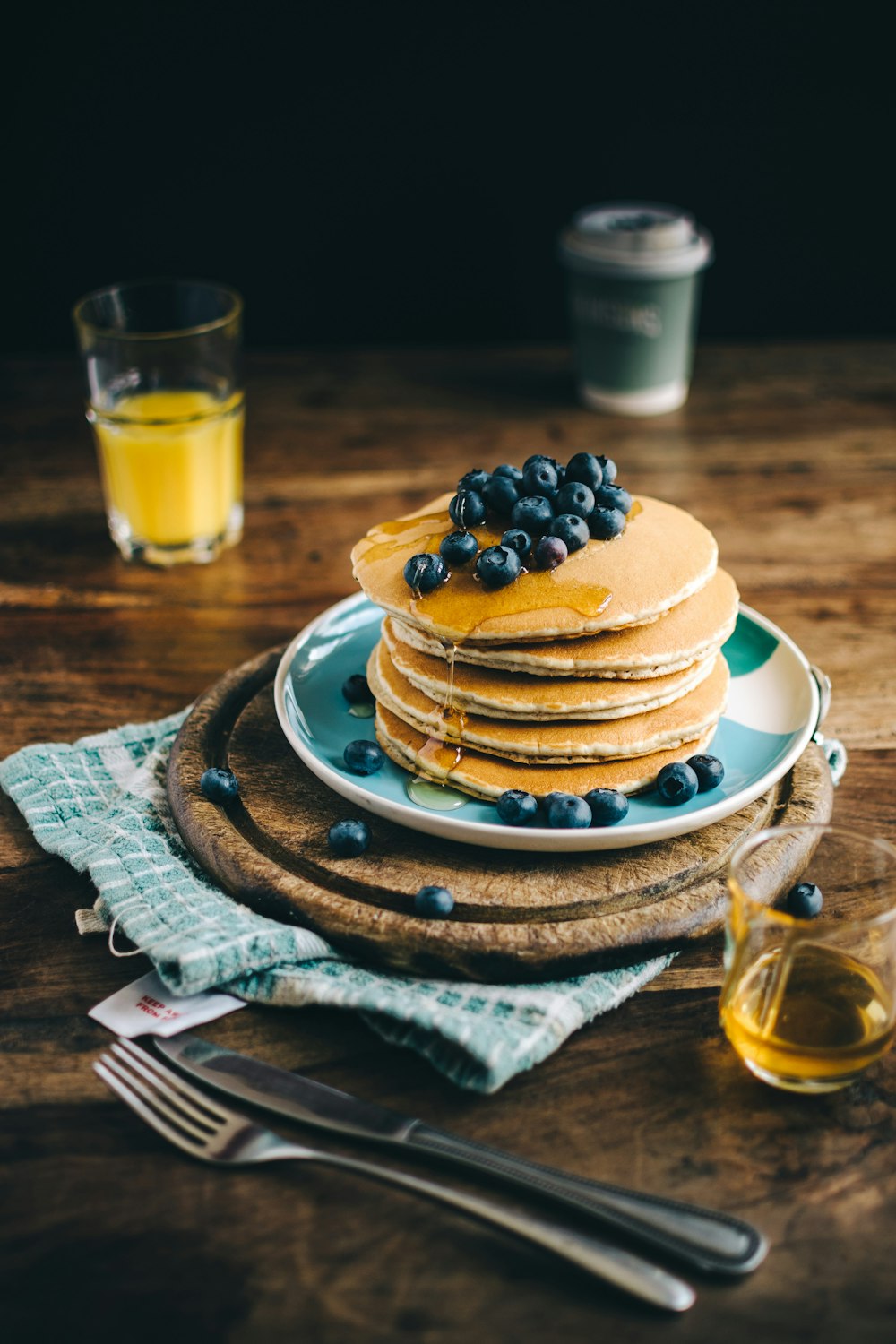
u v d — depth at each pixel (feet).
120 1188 2.00
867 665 2.89
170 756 2.56
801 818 2.42
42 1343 1.88
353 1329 1.89
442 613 2.37
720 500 3.51
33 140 4.53
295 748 2.45
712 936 2.30
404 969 2.25
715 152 4.72
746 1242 1.92
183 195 4.69
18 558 3.32
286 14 4.36
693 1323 1.89
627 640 2.39
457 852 2.36
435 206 4.76
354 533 3.39
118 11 4.31
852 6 4.43
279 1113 2.04
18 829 2.51
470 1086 2.09
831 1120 2.07
